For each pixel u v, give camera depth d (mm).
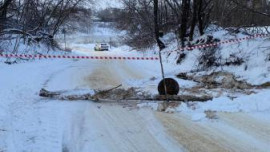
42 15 34031
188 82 14914
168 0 31578
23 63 21375
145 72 20109
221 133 7977
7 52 23203
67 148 7082
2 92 11906
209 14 25359
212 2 25984
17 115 9266
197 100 10633
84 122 8969
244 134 7883
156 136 7840
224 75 14125
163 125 8648
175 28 30516
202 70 17547
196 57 20047
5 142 7219
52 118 9164
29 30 29625
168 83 11180
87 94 11445
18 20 29250
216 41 18984
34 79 15656
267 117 9156
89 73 19547
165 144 7324
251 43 16500
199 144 7293
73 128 8438
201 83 14523
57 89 13625
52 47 34469
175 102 10531
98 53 45094
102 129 8383
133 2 37812
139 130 8297
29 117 9133
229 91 12367
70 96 11453
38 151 6762
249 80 13688
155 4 29141
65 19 40531
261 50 15500
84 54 41250
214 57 17703
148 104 10672
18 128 8148
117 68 22766
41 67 20734
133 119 9242
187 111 9820
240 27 19984
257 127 8375
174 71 18984
